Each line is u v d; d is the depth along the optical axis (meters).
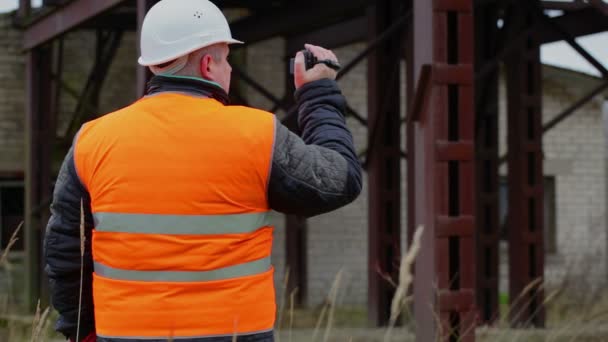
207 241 1.96
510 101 7.84
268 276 2.06
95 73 10.84
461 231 4.62
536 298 7.55
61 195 2.10
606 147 13.96
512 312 7.64
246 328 1.99
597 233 13.48
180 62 2.07
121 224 1.98
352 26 9.75
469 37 4.66
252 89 12.20
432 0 4.64
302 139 2.16
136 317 1.95
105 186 2.01
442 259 4.60
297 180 2.01
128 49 12.21
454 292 4.59
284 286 3.50
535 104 7.81
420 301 4.77
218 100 2.11
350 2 8.20
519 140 7.73
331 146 2.09
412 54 7.51
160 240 1.96
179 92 2.06
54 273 2.17
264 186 2.01
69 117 11.96
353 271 12.61
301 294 11.81
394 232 8.23
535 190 7.74
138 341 1.95
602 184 13.81
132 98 12.20
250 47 12.27
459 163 4.64
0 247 11.80
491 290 8.25
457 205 4.71
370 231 8.28
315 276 12.48
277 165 2.00
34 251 10.55
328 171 2.03
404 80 12.89
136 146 2.00
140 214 1.97
